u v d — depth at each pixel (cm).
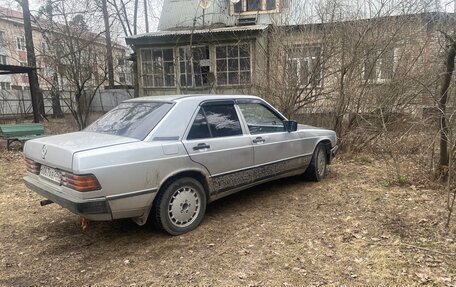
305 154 566
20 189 605
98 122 448
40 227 435
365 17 823
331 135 634
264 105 517
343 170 685
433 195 509
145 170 356
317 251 352
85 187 323
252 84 980
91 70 1346
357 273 311
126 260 344
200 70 1597
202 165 409
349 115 838
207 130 426
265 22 1567
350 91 816
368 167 700
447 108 548
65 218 465
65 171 341
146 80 1694
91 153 330
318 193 541
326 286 292
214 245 371
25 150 416
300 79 866
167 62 1652
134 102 458
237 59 1511
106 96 2056
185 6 1752
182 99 421
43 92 2127
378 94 801
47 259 351
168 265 332
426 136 654
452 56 509
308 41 859
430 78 721
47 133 1305
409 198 501
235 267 325
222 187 439
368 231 396
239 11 1638
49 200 386
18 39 3189
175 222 395
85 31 1460
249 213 464
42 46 1620
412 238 375
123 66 2106
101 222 446
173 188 386
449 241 364
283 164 523
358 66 813
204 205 423
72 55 1309
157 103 425
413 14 802
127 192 346
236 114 468
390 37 791
